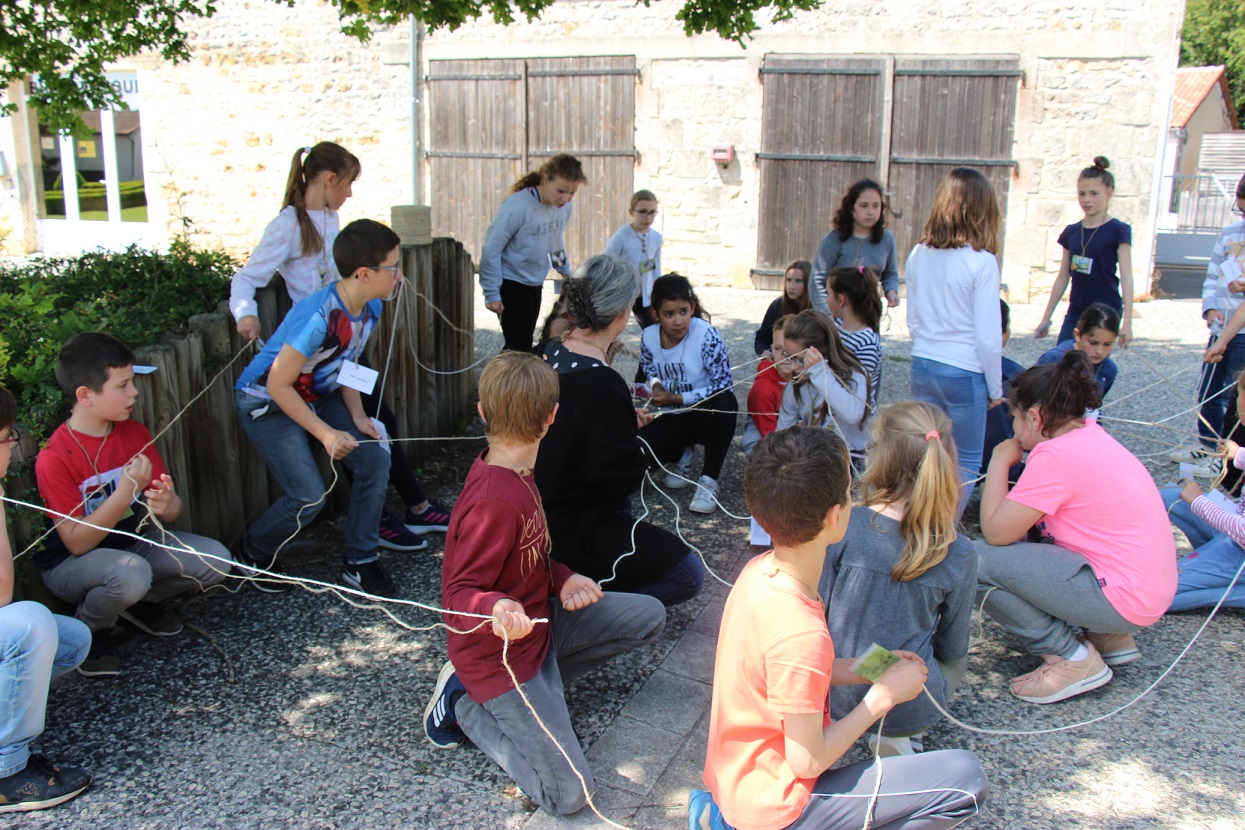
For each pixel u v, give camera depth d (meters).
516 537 2.60
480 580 2.59
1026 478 3.20
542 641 2.77
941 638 2.80
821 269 5.88
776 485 2.12
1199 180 16.02
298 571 4.12
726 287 11.80
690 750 2.98
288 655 3.46
